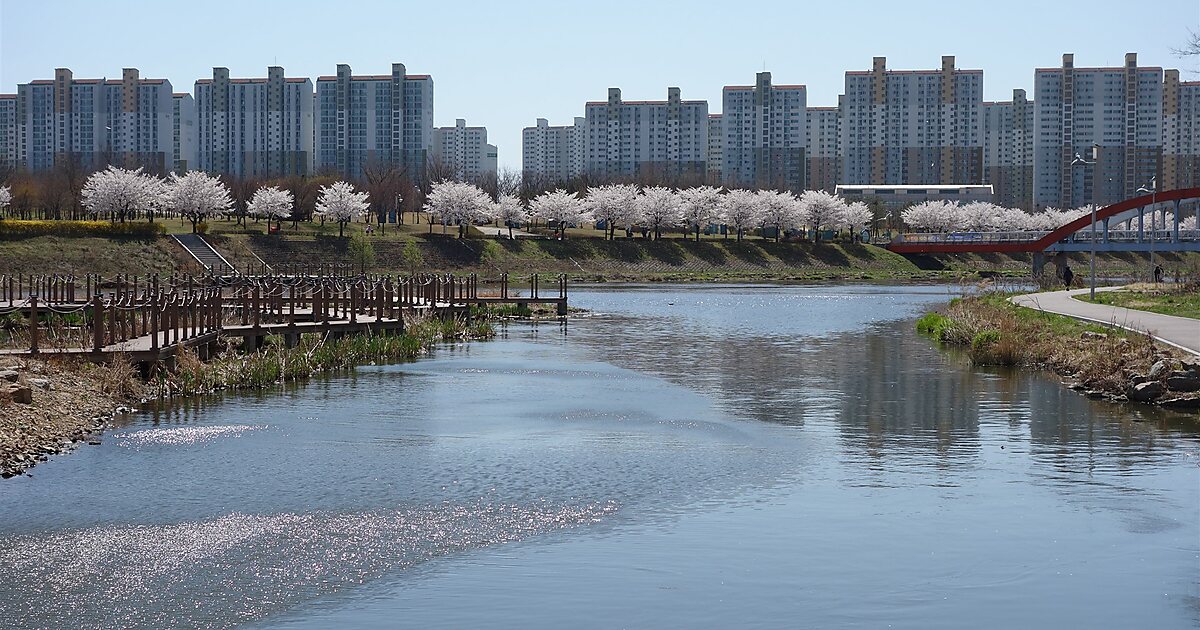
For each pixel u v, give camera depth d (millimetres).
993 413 29656
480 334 53719
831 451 24562
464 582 15727
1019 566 16438
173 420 27703
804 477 21969
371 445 24969
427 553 17000
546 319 65625
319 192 156625
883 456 24016
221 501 19859
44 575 15922
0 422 23656
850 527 18375
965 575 16047
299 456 23672
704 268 141875
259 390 33594
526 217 164375
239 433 26156
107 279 96312
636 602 14953
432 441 25500
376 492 20609
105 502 19656
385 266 125375
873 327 60281
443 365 40750
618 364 41656
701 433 26766
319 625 14141
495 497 20312
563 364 41438
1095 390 33031
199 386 32719
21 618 14297
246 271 107875
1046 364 39906
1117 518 18953
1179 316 49719
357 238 123250
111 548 17125
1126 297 66750
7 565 16312
